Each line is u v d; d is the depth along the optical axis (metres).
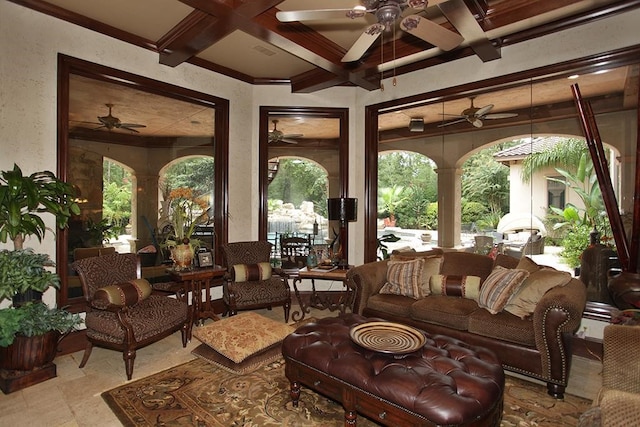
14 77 2.99
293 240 5.23
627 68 3.15
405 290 3.54
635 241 2.96
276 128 5.18
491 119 4.14
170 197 4.03
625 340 1.76
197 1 2.77
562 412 2.32
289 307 4.16
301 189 5.27
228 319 3.21
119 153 3.93
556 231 3.70
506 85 3.78
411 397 1.74
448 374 1.90
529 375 2.61
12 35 2.98
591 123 3.25
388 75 4.56
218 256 4.67
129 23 3.48
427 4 2.15
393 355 2.06
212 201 4.69
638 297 2.73
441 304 3.16
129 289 3.07
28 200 2.62
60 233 3.28
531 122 3.84
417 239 4.73
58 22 3.24
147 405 2.39
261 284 4.09
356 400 1.97
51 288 3.21
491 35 3.35
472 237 4.30
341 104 5.07
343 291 4.80
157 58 3.96
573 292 2.59
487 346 2.80
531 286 2.85
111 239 3.89
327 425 2.19
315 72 4.63
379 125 5.01
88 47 3.44
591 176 3.48
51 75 3.20
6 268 2.54
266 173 5.03
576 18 3.22
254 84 4.95
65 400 2.45
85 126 3.63
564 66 3.36
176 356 3.18
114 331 2.81
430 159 4.63
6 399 2.46
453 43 2.71
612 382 1.72
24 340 2.62
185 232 4.16
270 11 3.18
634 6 2.99
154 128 4.21
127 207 4.03
